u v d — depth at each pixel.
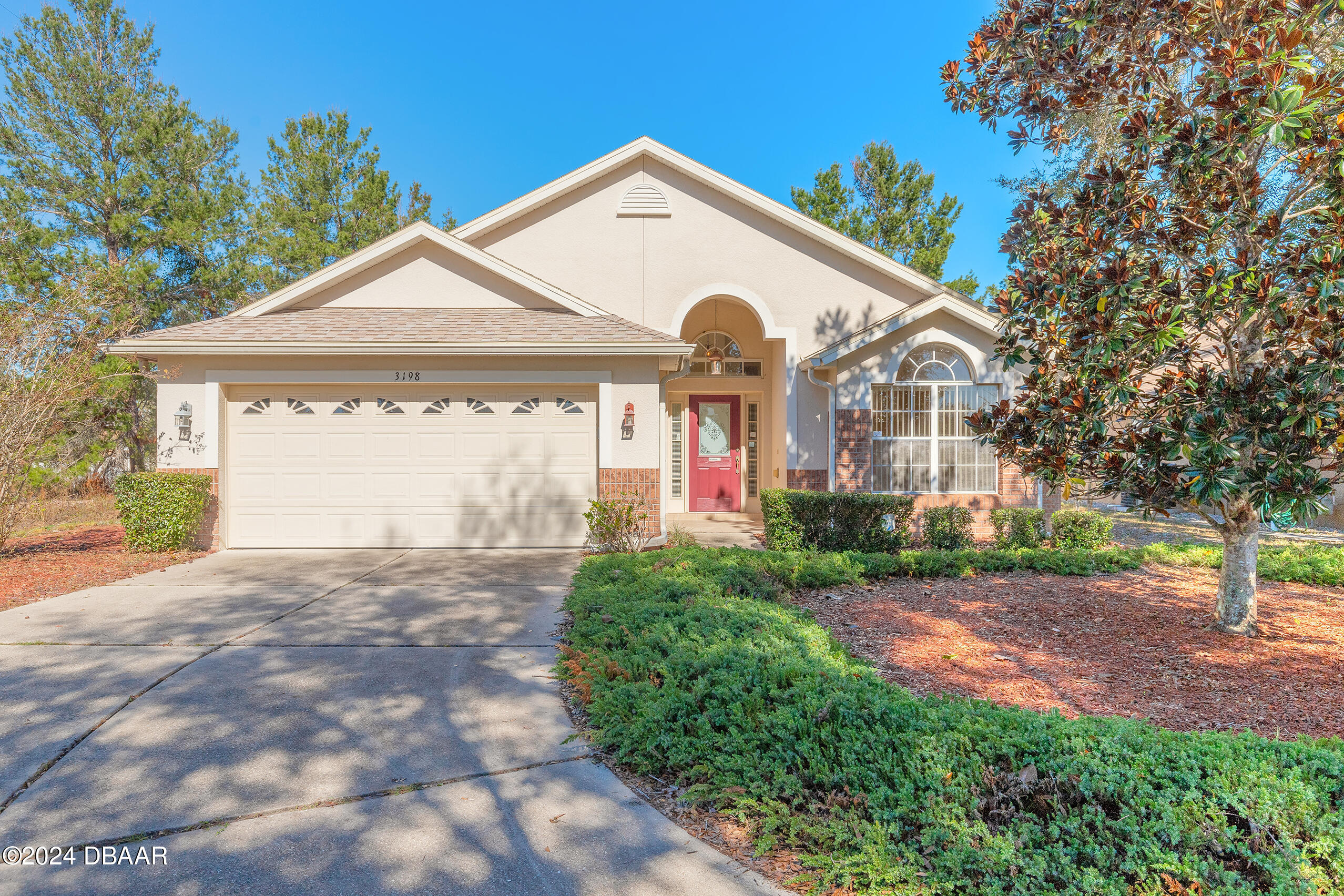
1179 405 4.82
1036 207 6.15
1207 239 5.01
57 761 3.71
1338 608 6.48
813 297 12.68
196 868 2.85
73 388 10.34
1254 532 5.68
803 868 2.90
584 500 10.47
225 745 3.91
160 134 20.08
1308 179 4.98
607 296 12.51
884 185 25.56
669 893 2.74
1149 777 2.73
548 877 2.82
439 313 11.17
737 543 11.22
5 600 7.15
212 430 9.97
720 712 3.72
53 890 2.71
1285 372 4.45
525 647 5.68
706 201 12.64
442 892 2.73
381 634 5.99
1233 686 4.56
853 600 7.02
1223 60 4.71
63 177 19.30
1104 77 5.73
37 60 19.27
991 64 6.40
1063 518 9.87
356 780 3.56
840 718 3.39
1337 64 5.02
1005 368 5.78
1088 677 4.80
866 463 11.80
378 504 10.30
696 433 15.04
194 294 21.17
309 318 10.75
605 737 3.93
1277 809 2.56
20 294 16.88
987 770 2.91
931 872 2.64
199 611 6.70
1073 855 2.55
